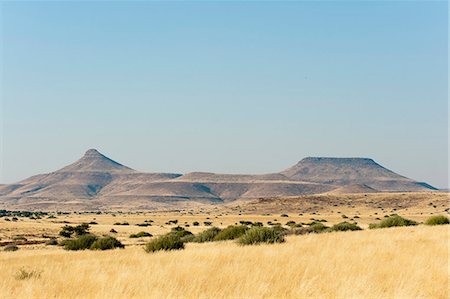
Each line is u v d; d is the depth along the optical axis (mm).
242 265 17547
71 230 121000
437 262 17094
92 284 13703
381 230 41000
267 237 31453
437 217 50875
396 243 26000
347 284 12461
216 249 25891
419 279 13844
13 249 67812
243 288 12406
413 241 27297
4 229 129875
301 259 19250
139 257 26062
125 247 53719
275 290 12172
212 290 12375
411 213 196500
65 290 13367
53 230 135375
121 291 12141
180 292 11906
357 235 33781
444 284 13562
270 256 20781
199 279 13781
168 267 17578
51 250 57344
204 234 49969
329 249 23297
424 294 12109
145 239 86562
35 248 71375
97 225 163625
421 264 16719
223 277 14367
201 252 24375
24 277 18375
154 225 168500
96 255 34656
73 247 55562
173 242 32375
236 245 31219
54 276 17266
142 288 12633
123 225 167000
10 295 13586
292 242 29594
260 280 13398
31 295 13117
